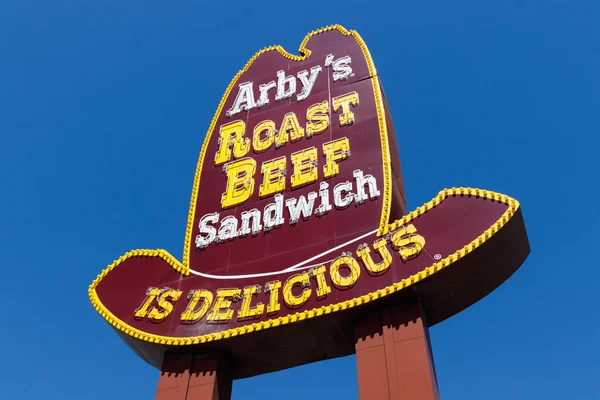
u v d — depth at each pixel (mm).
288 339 18797
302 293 18828
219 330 19172
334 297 18141
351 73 25266
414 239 18234
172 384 18922
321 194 21438
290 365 20141
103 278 21672
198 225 23250
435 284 17344
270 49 29094
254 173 24031
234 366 20031
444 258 17250
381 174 20906
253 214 22469
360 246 18969
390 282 17625
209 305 20016
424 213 18766
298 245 20359
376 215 19734
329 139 23250
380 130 22281
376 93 23688
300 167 22969
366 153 21875
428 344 17344
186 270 21594
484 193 18109
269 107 26359
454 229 17875
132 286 21406
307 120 24547
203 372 19047
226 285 20422
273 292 19312
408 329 16922
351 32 27156
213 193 24234
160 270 21766
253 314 19031
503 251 17203
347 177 21484
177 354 19703
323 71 26234
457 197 18594
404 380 15914
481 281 17609
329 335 18594
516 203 17172
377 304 17594
